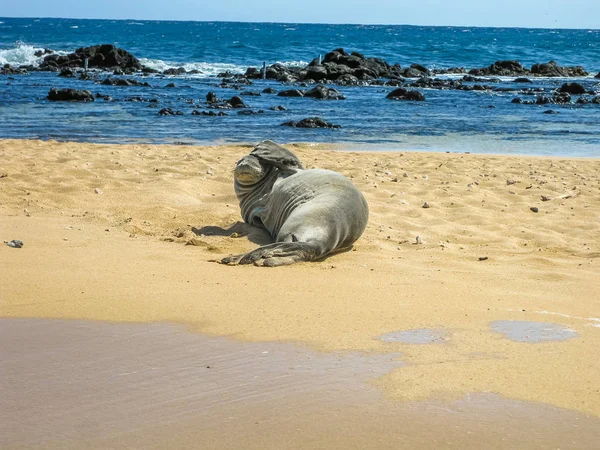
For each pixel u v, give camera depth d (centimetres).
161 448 380
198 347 518
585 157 1669
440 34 15650
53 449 378
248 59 5769
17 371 473
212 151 1550
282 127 2119
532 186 1245
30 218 906
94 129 1948
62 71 4025
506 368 490
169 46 7225
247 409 423
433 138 1966
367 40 10512
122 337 536
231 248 805
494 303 639
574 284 707
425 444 388
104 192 1072
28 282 656
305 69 4250
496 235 927
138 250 782
